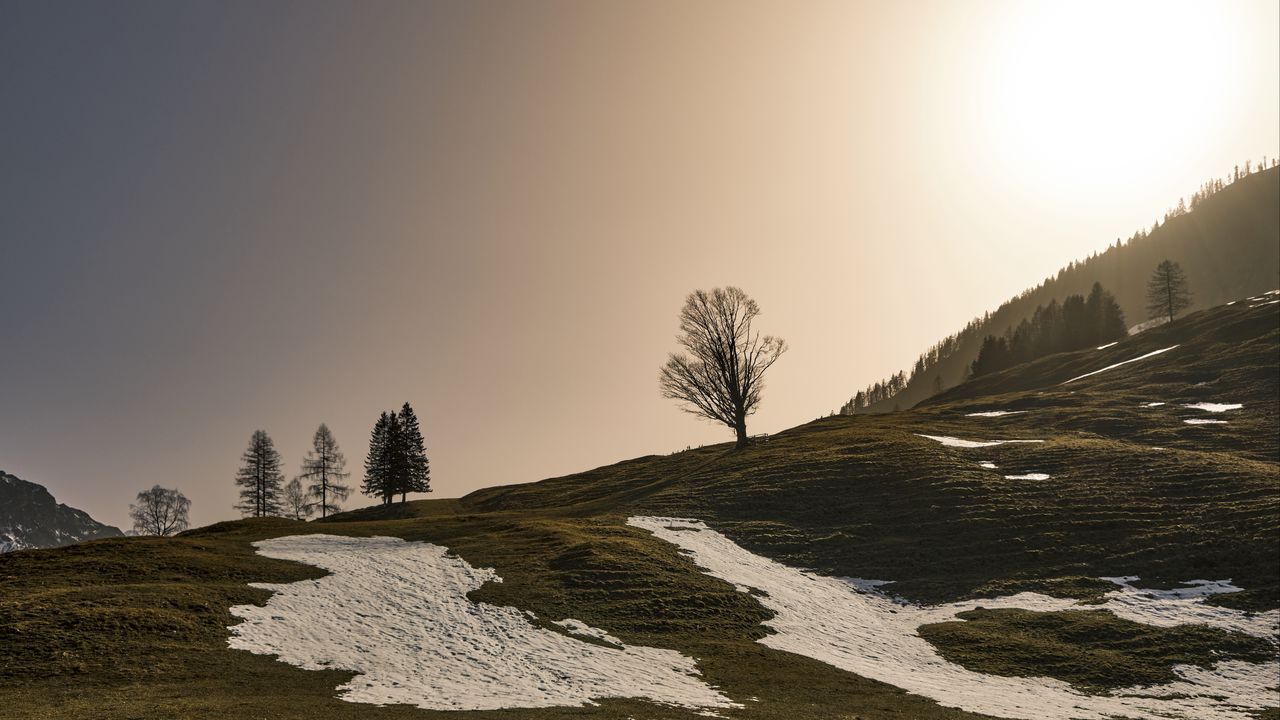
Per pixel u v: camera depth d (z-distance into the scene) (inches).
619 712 1032.8
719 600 1758.1
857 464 3019.2
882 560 2138.3
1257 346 4266.7
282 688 1126.4
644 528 2442.2
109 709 957.8
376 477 5123.0
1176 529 2060.8
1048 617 1664.6
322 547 2197.3
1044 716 1154.7
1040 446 3088.1
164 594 1539.1
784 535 2380.7
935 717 1121.4
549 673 1267.2
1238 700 1256.2
